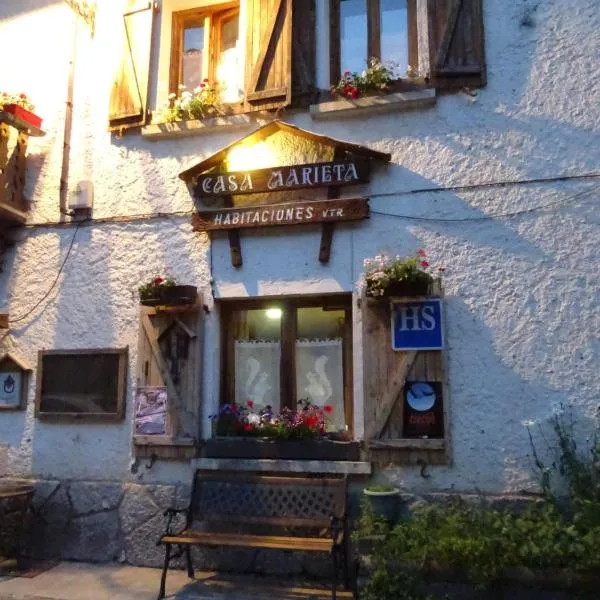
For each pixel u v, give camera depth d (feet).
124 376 19.01
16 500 18.29
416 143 17.85
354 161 17.79
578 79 17.06
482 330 16.60
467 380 16.48
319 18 19.38
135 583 16.31
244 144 18.74
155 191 19.77
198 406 18.06
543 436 15.81
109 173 20.35
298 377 18.29
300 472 16.99
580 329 16.03
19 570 17.49
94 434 19.06
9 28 22.43
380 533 15.02
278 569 16.69
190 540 15.29
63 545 18.51
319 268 17.98
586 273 16.21
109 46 21.27
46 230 20.61
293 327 18.51
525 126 17.17
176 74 21.25
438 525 15.05
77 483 18.81
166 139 19.99
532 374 16.14
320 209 17.88
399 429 16.53
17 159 20.67
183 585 16.10
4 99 20.08
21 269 20.65
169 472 18.19
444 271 17.06
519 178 17.01
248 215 18.39
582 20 17.31
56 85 21.53
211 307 18.61
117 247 19.80
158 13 20.99
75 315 19.85
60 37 21.83
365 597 14.20
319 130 18.72
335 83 19.33
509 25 17.75
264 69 19.26
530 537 13.96
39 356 19.88
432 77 17.88
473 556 13.64
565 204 16.61
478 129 17.48
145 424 18.38
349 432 17.54
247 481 16.83
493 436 16.11
